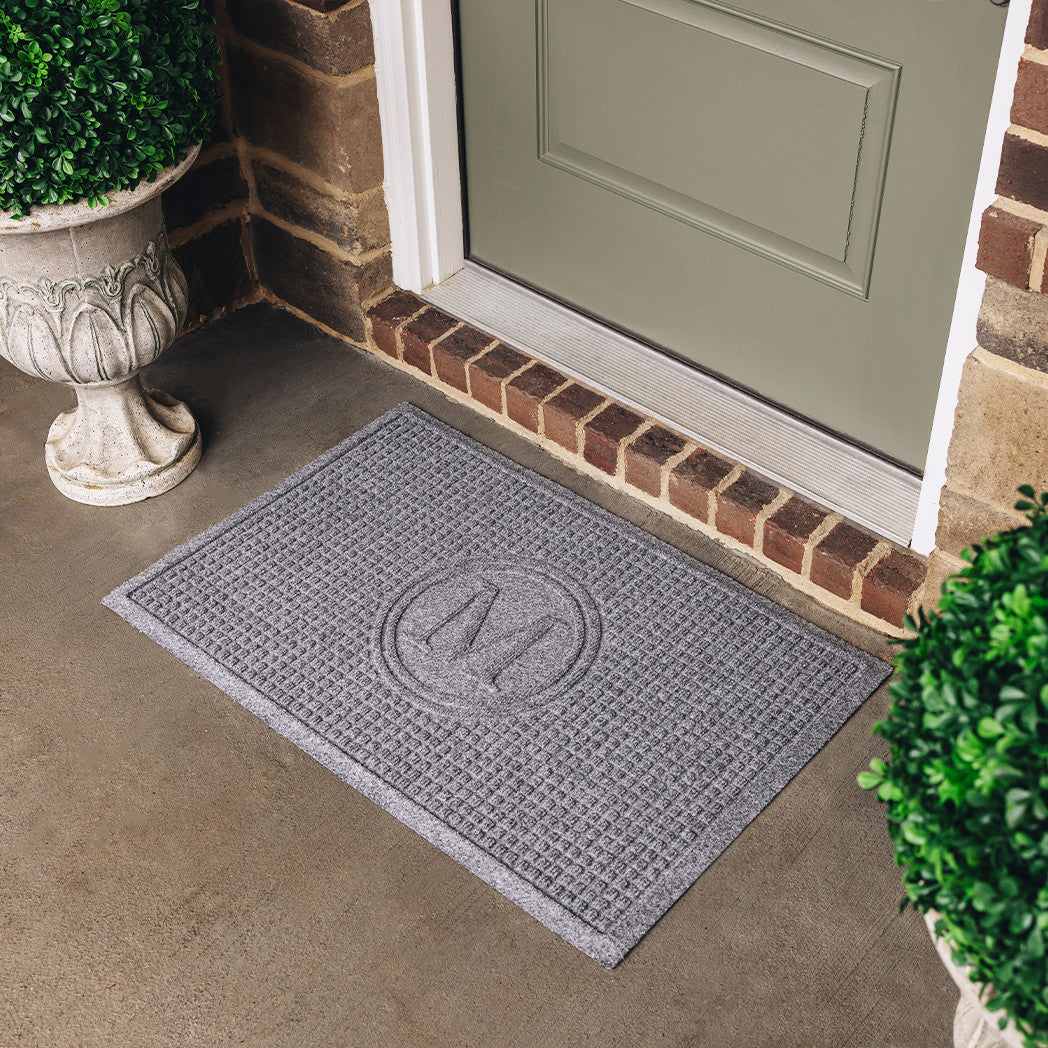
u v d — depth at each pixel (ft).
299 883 8.56
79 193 9.38
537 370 11.72
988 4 8.27
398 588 10.46
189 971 8.13
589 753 9.21
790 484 10.50
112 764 9.30
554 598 10.34
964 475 8.72
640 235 11.32
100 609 10.39
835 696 9.53
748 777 9.03
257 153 12.39
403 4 10.89
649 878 8.48
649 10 10.09
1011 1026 5.72
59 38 8.56
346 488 11.37
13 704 9.70
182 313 10.88
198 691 9.76
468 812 8.89
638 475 11.00
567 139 11.32
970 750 5.17
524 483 11.37
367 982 8.04
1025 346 7.91
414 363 12.42
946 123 8.88
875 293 9.96
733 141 10.18
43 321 10.12
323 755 9.27
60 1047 7.79
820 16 9.16
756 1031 7.75
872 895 8.39
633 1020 7.81
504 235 12.50
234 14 11.53
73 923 8.39
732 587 10.39
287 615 10.28
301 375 12.62
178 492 11.41
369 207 12.08
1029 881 5.12
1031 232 7.45
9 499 11.37
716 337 11.32
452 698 9.61
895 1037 7.70
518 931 8.25
